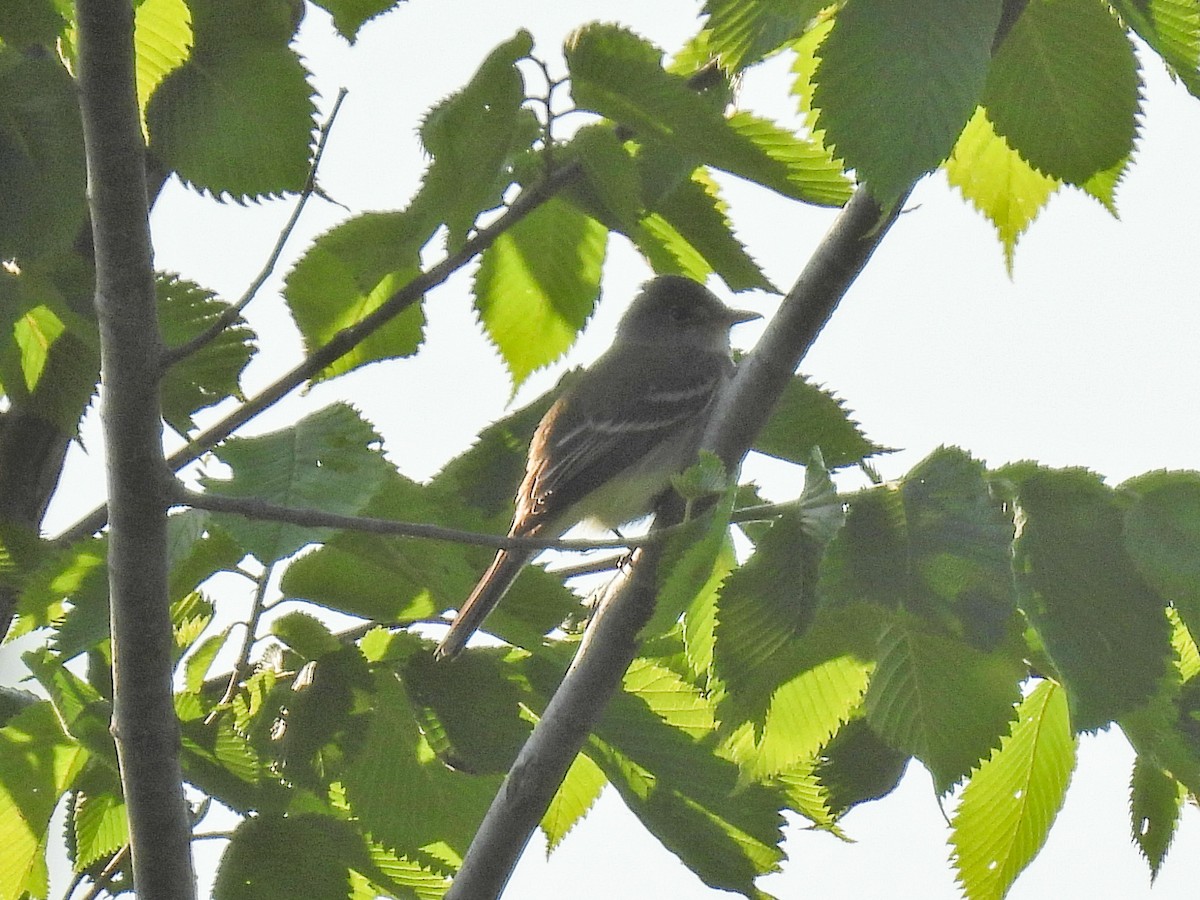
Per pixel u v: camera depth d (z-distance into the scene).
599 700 6.06
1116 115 5.84
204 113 5.53
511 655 6.92
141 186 5.30
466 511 7.53
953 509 4.41
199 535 5.83
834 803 6.74
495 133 5.93
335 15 6.09
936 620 4.31
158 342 5.45
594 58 5.83
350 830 6.16
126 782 5.75
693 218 6.99
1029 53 5.79
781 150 6.07
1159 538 4.27
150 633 5.62
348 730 6.32
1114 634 4.23
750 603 4.64
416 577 6.36
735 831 6.42
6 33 5.33
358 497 5.38
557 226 7.44
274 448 5.54
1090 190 6.07
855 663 5.10
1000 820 5.96
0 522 6.92
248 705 6.42
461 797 6.43
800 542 4.55
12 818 6.44
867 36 4.07
